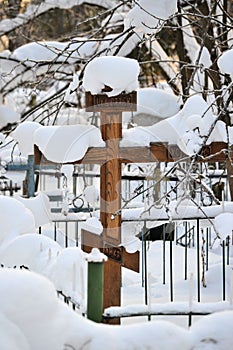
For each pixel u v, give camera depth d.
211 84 7.00
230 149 4.07
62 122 6.59
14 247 4.02
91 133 3.97
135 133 4.03
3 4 10.10
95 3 9.30
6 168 6.65
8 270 2.61
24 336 2.38
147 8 4.97
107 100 3.94
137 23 5.19
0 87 8.88
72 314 2.59
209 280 5.09
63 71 8.65
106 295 3.81
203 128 4.17
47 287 2.53
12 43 11.33
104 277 3.82
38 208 4.84
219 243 5.69
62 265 3.46
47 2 9.65
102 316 2.89
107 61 3.90
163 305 2.97
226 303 3.02
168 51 10.02
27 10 9.84
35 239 4.06
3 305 2.41
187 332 2.67
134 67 3.91
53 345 2.42
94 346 2.48
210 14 5.09
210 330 2.67
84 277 3.34
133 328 2.61
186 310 2.98
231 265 5.31
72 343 2.47
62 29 12.70
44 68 8.60
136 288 4.93
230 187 4.99
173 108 5.90
